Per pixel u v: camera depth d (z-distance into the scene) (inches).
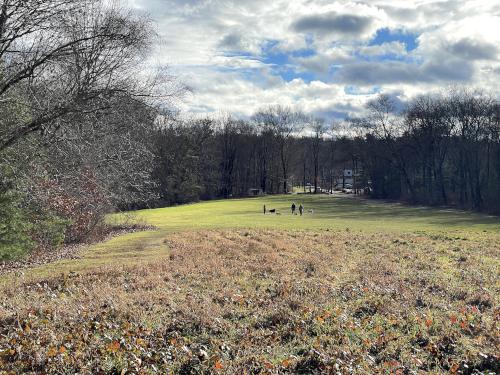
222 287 556.1
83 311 415.8
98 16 690.8
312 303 442.6
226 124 4197.8
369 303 445.1
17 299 489.4
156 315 408.2
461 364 299.3
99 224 1273.4
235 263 739.4
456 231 1501.0
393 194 3875.5
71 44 660.7
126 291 535.5
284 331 359.9
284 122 4448.8
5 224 773.3
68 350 313.7
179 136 3304.6
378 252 918.4
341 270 689.6
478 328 368.8
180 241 1087.0
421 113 3289.9
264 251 893.2
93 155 764.6
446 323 380.5
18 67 663.8
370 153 3944.4
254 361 299.9
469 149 3006.9
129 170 852.0
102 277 621.6
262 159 4451.3
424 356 315.6
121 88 709.9
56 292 535.8
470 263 767.7
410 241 1125.7
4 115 671.1
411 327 373.7
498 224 1886.1
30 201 814.5
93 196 964.6
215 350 315.9
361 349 323.0
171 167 3292.3
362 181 4345.5
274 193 4542.3
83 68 698.2
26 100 678.5
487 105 2906.0
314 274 645.9
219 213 2600.9
